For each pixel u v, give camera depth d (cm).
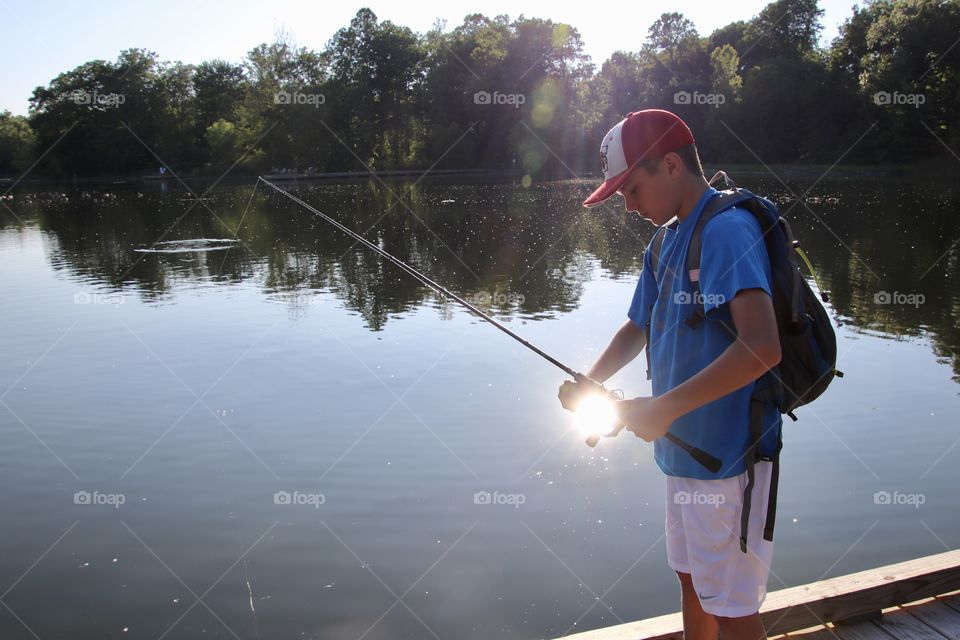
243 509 426
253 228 1931
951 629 249
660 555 376
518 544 388
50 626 334
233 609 342
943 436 490
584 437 507
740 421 177
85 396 607
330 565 374
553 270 1143
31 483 462
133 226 2053
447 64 4578
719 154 4106
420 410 558
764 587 183
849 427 510
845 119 3772
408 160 4684
